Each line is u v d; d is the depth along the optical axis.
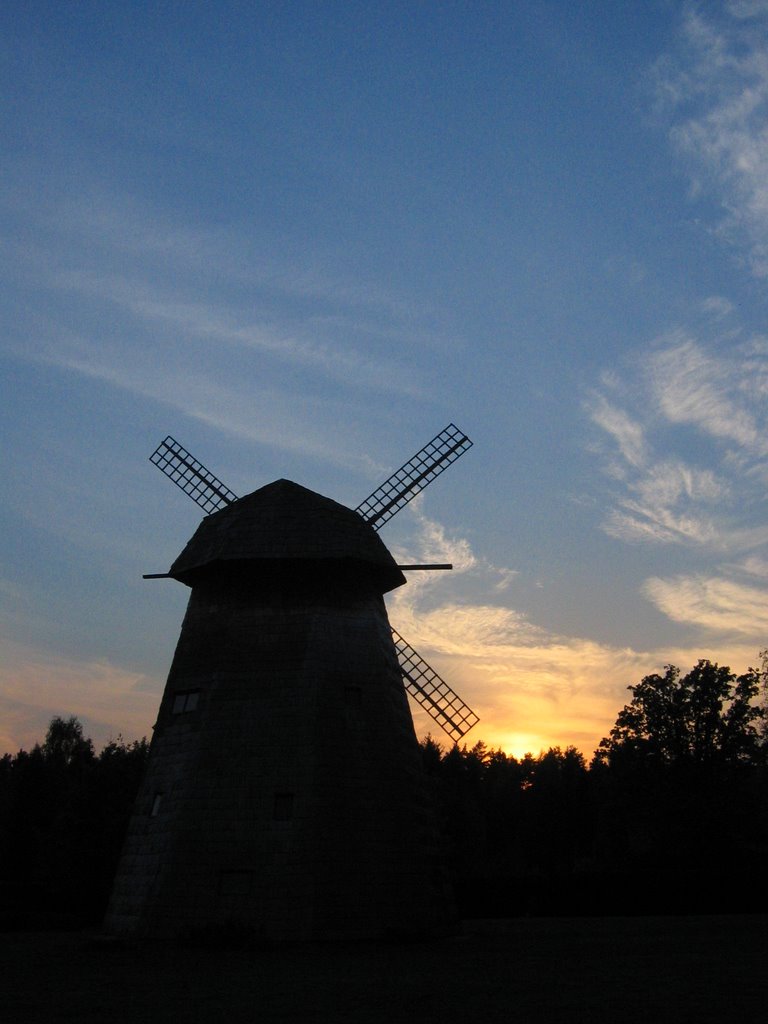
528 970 24.08
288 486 38.16
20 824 73.50
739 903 50.94
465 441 44.28
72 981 23.12
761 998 19.00
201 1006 18.94
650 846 70.31
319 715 33.25
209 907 30.59
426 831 34.25
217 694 34.09
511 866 88.25
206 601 36.47
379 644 35.94
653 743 65.31
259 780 32.28
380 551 37.00
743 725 64.94
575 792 100.81
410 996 19.86
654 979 22.00
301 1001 19.41
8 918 45.47
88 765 64.25
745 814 63.22
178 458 44.22
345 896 30.72
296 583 35.88
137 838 33.38
